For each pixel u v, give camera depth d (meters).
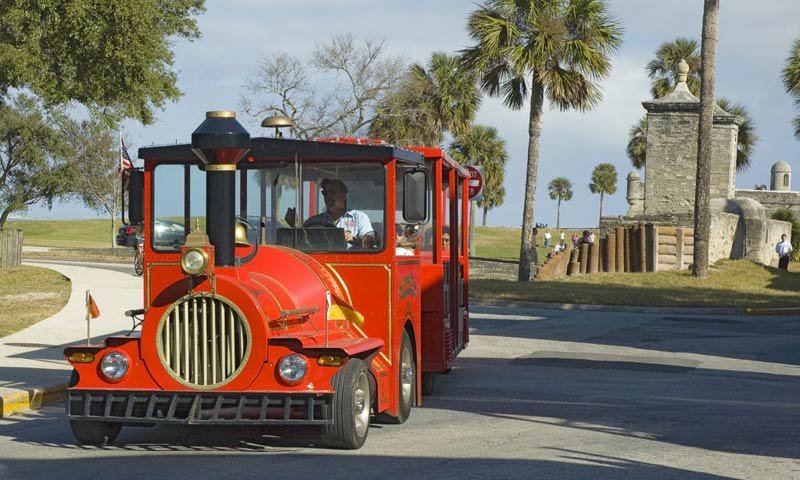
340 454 8.95
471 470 8.31
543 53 35.47
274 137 10.38
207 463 8.59
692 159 44.69
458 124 54.00
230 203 8.80
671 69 59.28
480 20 36.53
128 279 32.72
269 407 8.63
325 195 10.08
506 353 17.72
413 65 53.75
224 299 8.52
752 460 8.88
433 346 12.15
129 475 8.12
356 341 9.48
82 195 68.12
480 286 32.34
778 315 26.97
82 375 8.81
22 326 19.61
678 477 8.14
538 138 36.88
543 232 93.12
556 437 9.93
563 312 26.73
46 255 55.53
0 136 65.19
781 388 13.97
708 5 33.72
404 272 10.45
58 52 24.83
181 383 8.62
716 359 17.28
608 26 36.09
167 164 9.91
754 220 41.00
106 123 27.44
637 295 30.03
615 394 13.12
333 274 9.98
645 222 42.97
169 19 31.39
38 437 10.02
